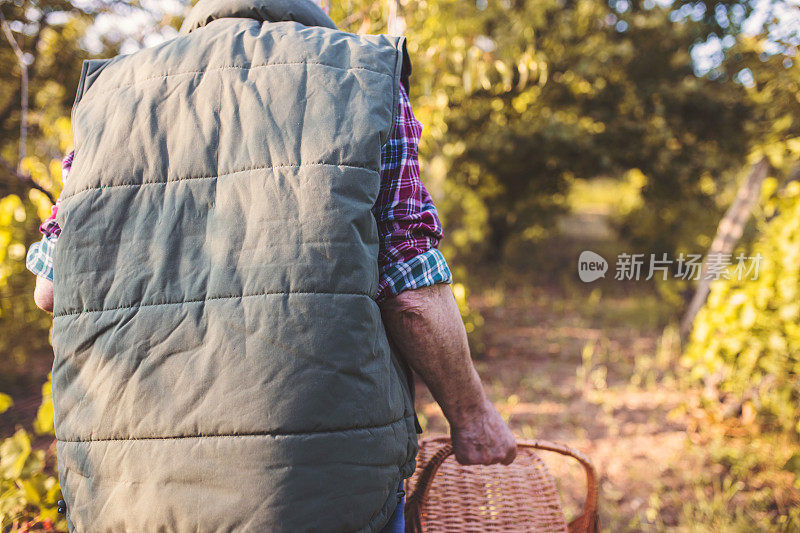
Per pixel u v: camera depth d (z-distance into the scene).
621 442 3.51
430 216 1.01
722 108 8.32
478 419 1.16
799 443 3.20
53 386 0.90
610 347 5.62
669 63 8.73
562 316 6.99
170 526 0.81
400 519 1.00
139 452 0.83
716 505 2.70
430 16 2.90
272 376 0.81
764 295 3.38
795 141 4.36
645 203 9.29
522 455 1.67
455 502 1.57
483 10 6.14
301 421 0.80
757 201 4.83
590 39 8.27
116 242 0.89
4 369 4.29
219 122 0.90
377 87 0.93
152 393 0.83
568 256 10.75
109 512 0.85
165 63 0.96
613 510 2.73
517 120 8.57
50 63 4.12
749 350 3.44
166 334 0.84
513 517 1.56
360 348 0.85
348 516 0.83
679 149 8.86
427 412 3.90
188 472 0.81
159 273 0.86
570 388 4.48
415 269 0.98
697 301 5.29
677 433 3.61
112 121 0.94
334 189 0.85
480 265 10.25
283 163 0.86
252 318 0.82
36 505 1.67
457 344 1.04
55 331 0.90
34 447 3.15
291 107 0.89
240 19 1.02
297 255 0.83
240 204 0.86
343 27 2.65
